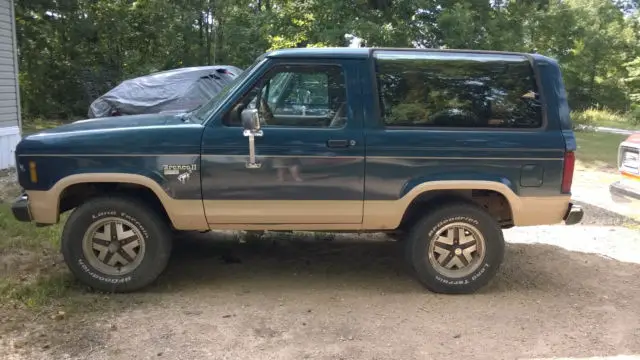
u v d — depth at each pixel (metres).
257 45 27.62
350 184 4.23
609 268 5.22
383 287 4.62
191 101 9.07
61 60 22.23
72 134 4.17
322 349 3.53
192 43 27.03
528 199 4.35
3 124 9.46
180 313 4.00
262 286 4.58
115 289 4.29
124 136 4.13
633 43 35.88
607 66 36.22
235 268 5.01
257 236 5.93
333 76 4.30
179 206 4.18
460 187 4.27
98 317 3.89
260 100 4.23
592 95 35.75
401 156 4.22
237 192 4.19
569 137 4.36
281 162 4.16
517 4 21.72
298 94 4.28
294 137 4.16
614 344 3.69
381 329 3.83
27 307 3.98
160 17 25.16
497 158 4.29
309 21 19.52
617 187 5.97
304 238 5.96
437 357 3.46
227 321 3.89
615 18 39.12
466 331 3.83
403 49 4.45
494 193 4.51
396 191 4.26
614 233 6.43
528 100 4.41
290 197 4.22
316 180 4.21
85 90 21.98
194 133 4.15
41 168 4.14
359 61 4.31
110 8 23.58
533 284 4.77
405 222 4.65
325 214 4.29
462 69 4.42
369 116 4.25
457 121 4.34
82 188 4.40
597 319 4.08
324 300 4.31
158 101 9.11
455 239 4.47
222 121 4.19
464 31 18.08
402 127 4.28
